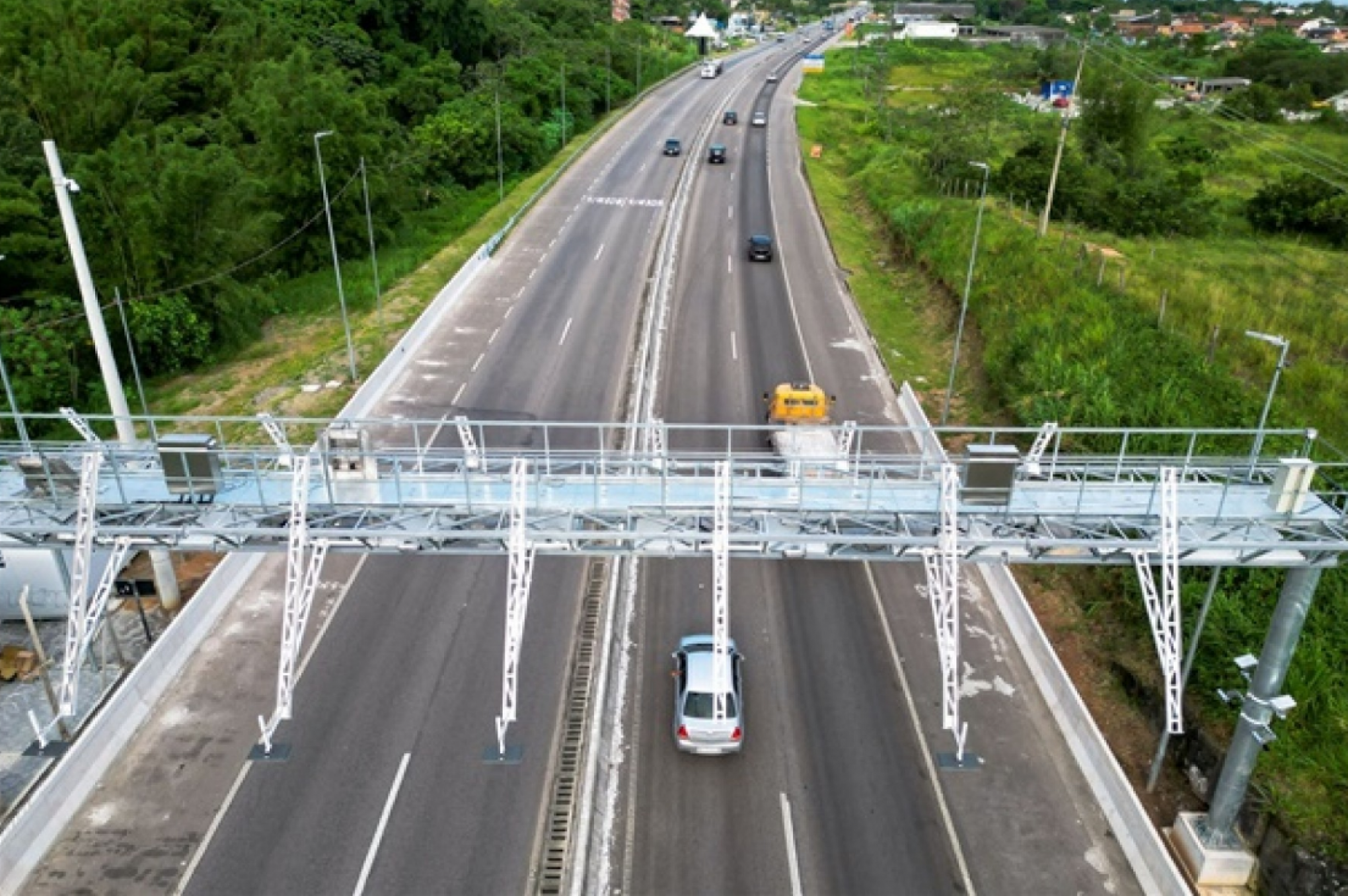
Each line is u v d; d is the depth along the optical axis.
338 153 58.31
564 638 25.91
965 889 18.89
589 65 105.75
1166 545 17.30
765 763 21.78
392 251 61.38
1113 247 56.66
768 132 94.88
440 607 27.12
